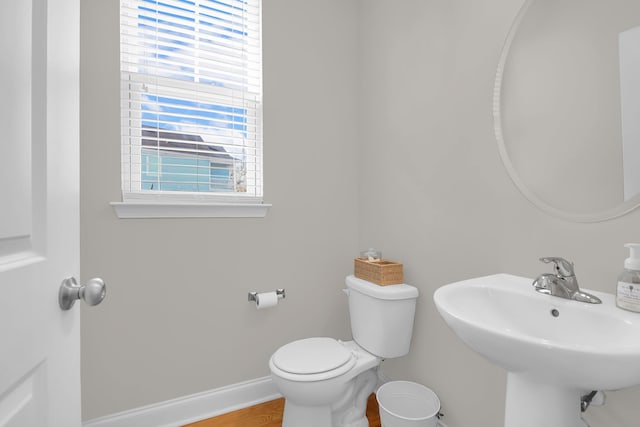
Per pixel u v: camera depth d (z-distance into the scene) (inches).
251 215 69.2
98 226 57.2
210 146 69.0
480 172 51.3
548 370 26.7
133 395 59.7
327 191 77.7
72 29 25.6
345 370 53.9
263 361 71.1
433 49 59.4
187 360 64.0
